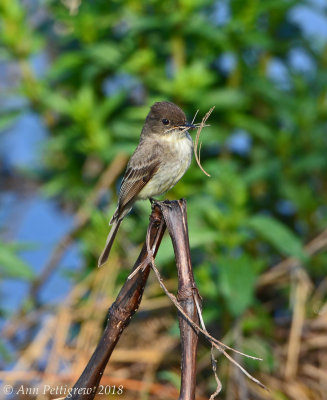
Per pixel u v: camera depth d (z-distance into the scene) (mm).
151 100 11156
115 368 10539
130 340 10922
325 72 12422
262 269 11000
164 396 10031
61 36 13023
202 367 10258
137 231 11336
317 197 12180
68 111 11328
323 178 12516
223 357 10148
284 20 12961
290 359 10539
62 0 12484
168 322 11078
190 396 4312
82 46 12398
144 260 5137
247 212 11242
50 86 12891
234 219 10219
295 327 10844
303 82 12289
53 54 14414
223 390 10039
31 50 11703
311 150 12000
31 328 11062
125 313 5062
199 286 10117
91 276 11180
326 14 12055
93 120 11312
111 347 5047
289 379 10359
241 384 9883
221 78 12609
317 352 10727
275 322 11320
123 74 11852
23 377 9945
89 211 11414
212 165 10984
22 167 13445
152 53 11500
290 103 11906
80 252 11516
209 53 12094
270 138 11711
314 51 12922
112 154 11078
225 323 10172
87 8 12070
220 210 10656
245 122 11672
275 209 12398
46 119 12117
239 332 10062
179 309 4691
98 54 11500
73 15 11992
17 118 11602
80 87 12359
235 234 10305
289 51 12891
